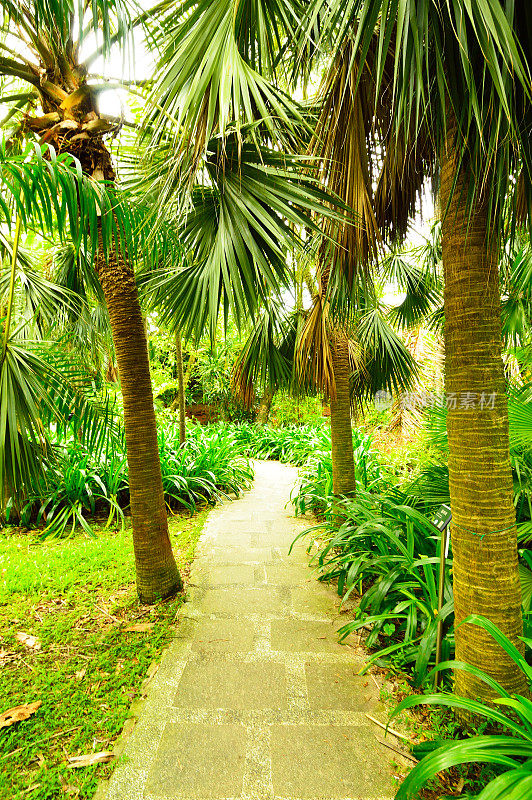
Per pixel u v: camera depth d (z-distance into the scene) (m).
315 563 3.11
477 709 1.10
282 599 2.56
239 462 6.24
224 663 1.94
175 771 1.37
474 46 1.04
